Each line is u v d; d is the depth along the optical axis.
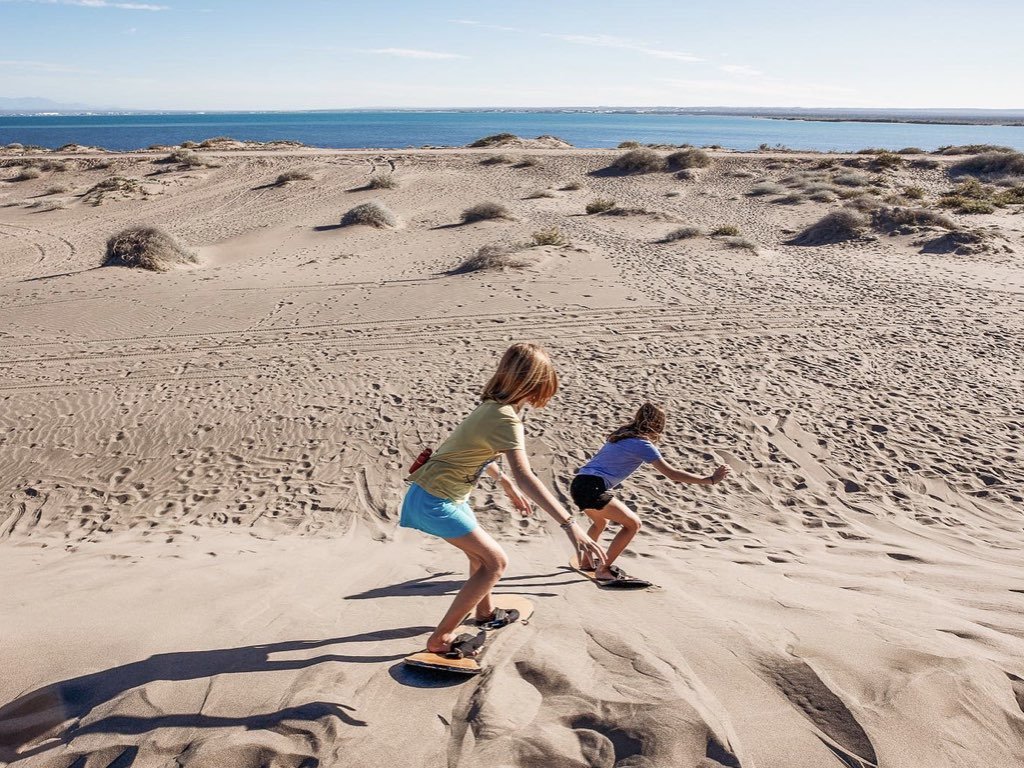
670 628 3.16
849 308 13.73
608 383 9.79
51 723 2.38
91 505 7.11
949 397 9.27
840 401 9.13
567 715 2.36
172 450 8.20
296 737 2.25
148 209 32.56
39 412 9.18
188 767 2.12
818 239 22.55
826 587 4.15
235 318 13.48
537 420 8.66
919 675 2.53
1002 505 6.51
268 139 113.75
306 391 9.76
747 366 10.43
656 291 14.88
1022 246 19.92
